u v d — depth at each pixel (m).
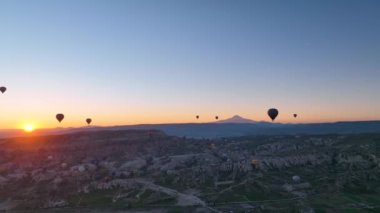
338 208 172.12
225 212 166.88
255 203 180.12
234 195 191.00
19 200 197.25
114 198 193.50
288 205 176.25
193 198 186.38
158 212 170.00
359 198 188.25
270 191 196.62
